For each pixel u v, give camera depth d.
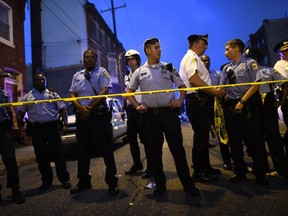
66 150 7.83
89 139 3.83
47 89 4.35
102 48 28.33
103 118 3.69
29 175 5.59
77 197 3.55
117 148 8.75
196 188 3.29
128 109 4.86
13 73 12.25
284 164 3.82
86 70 3.90
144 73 3.42
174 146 3.32
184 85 3.50
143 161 6.01
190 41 3.84
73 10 23.44
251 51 4.56
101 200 3.35
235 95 3.72
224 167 4.68
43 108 4.11
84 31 23.83
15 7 12.35
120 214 2.84
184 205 2.98
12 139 3.69
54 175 5.25
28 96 4.14
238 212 2.71
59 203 3.36
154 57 3.45
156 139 3.41
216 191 3.40
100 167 5.57
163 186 3.42
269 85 3.98
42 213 3.04
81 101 3.78
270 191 3.28
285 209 2.71
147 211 2.88
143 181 4.19
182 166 3.31
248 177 3.99
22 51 12.79
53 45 23.48
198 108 3.64
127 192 3.62
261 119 3.95
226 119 3.82
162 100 3.31
